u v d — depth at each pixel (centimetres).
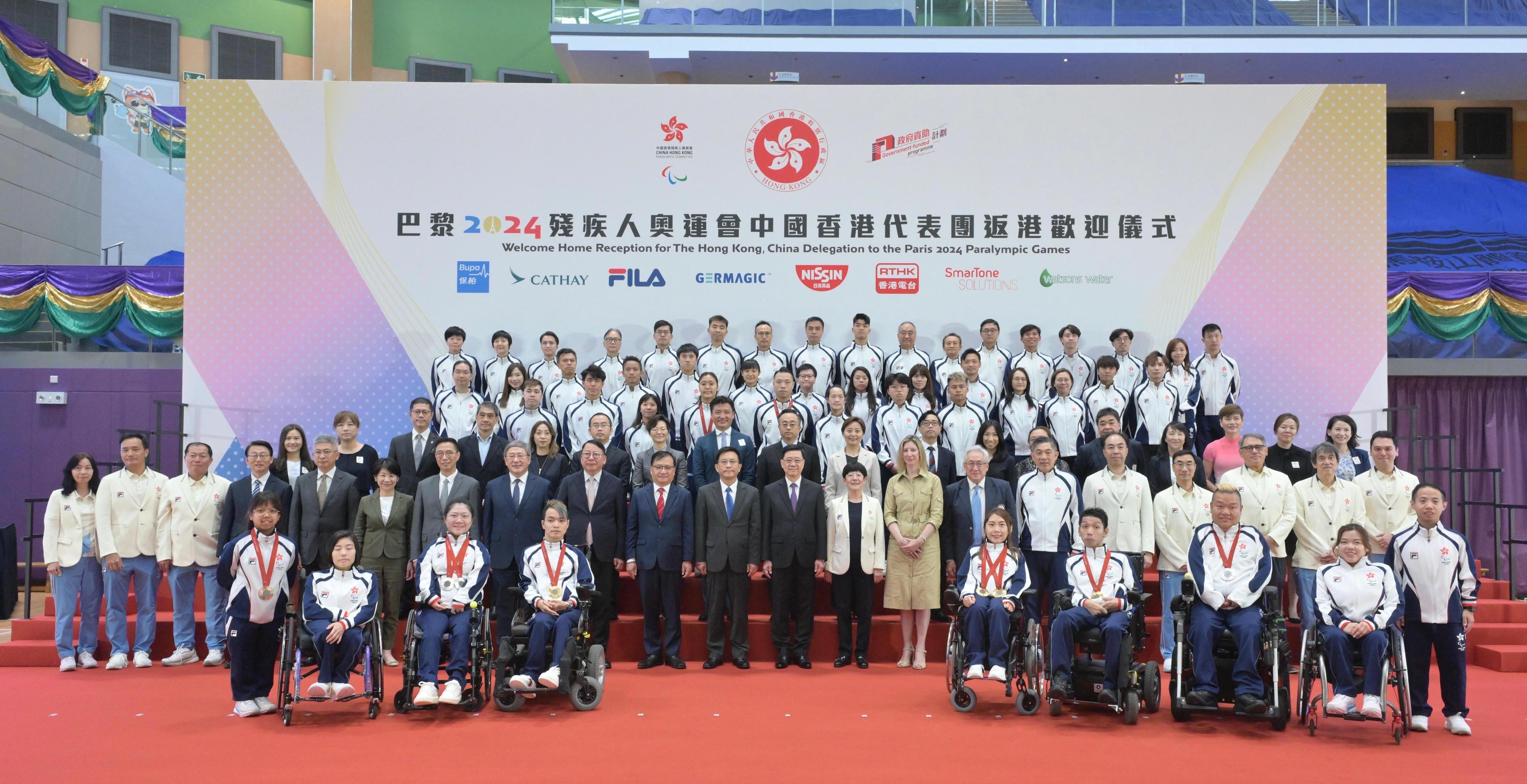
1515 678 729
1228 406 776
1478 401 1154
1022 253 984
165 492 755
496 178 985
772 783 467
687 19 1570
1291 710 612
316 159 975
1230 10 1562
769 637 786
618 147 989
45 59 1477
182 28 1833
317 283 972
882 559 741
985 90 989
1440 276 1115
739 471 795
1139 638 598
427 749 523
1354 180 976
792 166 990
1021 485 736
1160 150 984
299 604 660
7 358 1230
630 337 985
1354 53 1538
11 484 1223
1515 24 1551
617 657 777
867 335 938
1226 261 977
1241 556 591
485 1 1977
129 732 562
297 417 966
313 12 1922
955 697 611
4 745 535
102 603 823
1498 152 1861
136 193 1603
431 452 798
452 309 980
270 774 481
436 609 606
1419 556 579
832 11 1566
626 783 468
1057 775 483
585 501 744
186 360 962
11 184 1378
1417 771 494
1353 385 970
